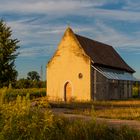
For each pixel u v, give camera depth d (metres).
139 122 21.23
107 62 62.50
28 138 13.10
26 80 87.69
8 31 54.84
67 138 14.06
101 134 14.86
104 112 28.52
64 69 59.22
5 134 13.02
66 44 59.19
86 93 56.91
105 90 58.56
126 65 72.00
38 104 14.55
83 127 14.92
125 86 66.69
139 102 47.75
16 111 13.70
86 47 59.62
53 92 60.03
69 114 26.22
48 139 13.29
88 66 56.97
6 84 54.38
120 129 15.73
